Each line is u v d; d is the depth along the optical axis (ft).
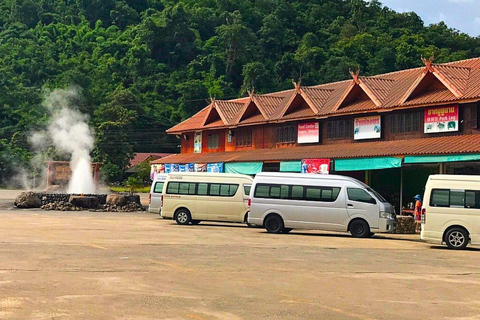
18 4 467.11
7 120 328.29
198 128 164.86
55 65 376.27
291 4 449.89
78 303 34.24
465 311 34.65
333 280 44.47
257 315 32.30
